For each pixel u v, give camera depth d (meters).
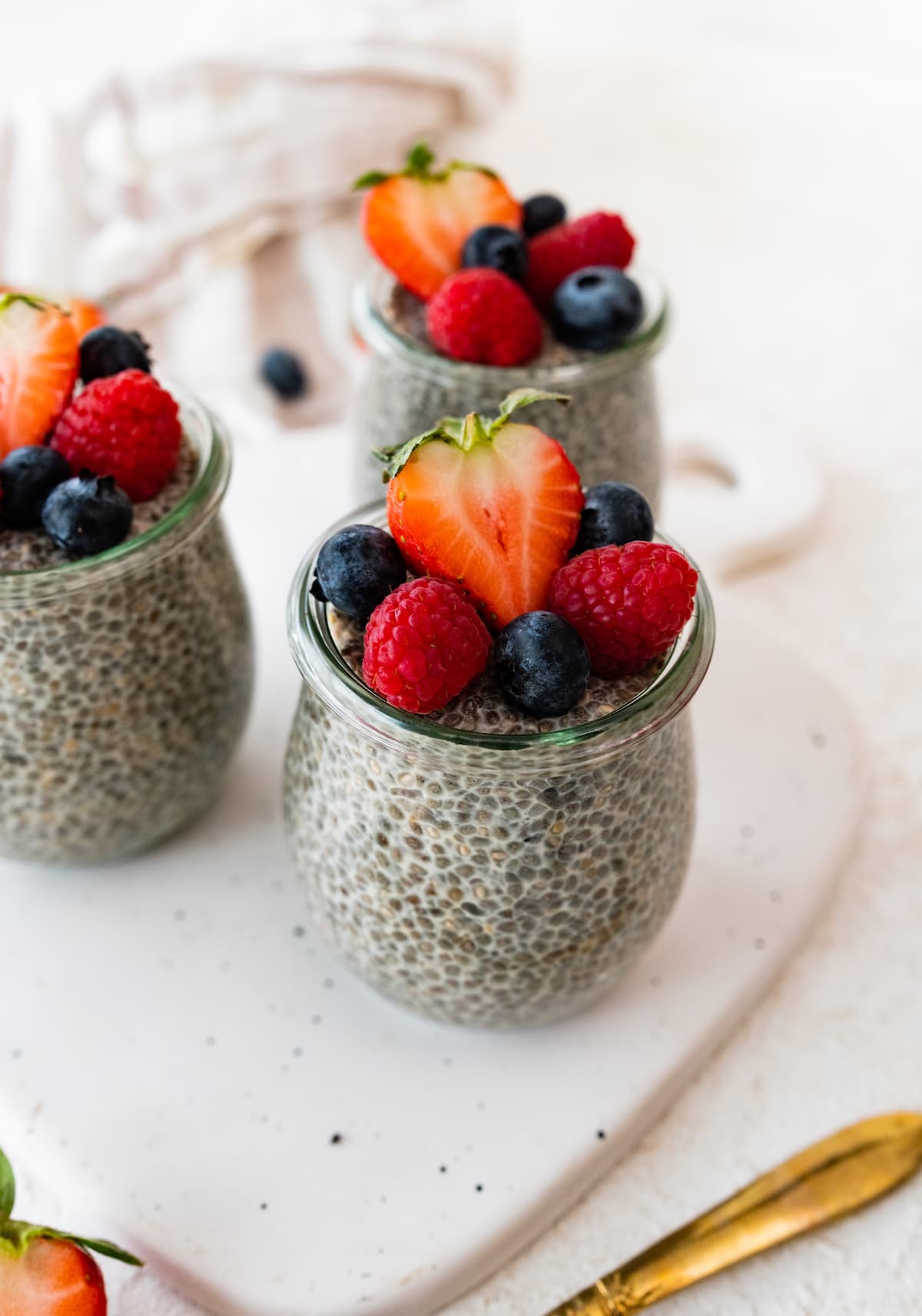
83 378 0.36
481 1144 0.35
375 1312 0.33
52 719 0.36
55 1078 0.36
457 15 0.65
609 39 0.84
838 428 0.55
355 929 0.34
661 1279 0.33
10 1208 0.32
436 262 0.41
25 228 0.61
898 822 0.41
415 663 0.30
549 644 0.30
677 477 0.51
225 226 0.62
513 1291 0.34
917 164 0.73
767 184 0.71
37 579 0.33
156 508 0.35
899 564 0.49
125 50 0.78
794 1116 0.36
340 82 0.62
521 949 0.33
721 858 0.40
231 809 0.41
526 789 0.31
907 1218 0.34
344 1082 0.36
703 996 0.37
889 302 0.63
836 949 0.39
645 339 0.41
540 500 0.32
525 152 0.73
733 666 0.44
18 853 0.38
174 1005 0.37
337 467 0.50
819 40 0.85
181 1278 0.33
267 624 0.45
